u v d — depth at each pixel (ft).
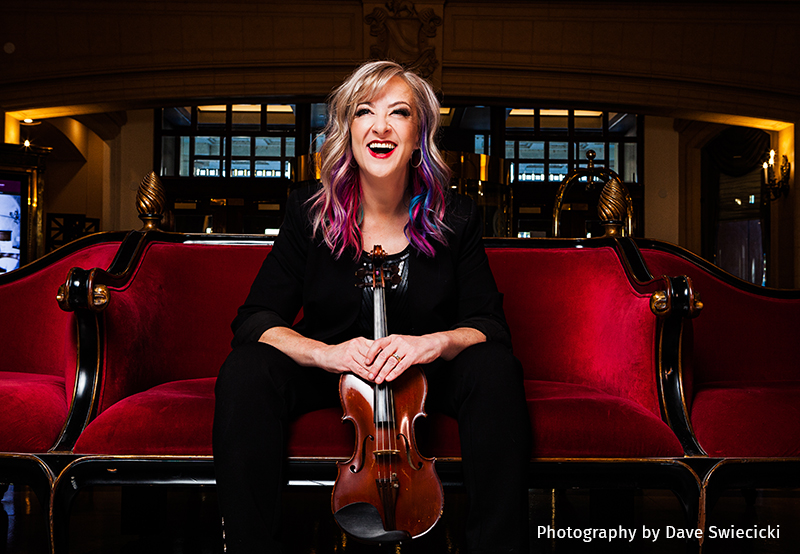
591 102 24.43
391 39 23.67
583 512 7.93
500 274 6.98
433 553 6.26
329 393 4.66
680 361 5.10
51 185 33.09
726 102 24.30
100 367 4.94
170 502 8.31
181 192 32.86
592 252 6.85
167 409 4.63
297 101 24.95
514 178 33.06
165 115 33.73
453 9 23.77
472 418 4.03
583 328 6.58
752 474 4.65
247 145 33.53
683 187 34.06
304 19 23.70
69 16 23.47
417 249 4.94
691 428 4.87
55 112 24.80
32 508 7.72
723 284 7.53
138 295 5.80
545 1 23.70
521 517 3.89
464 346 4.37
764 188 28.76
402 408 3.98
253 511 3.80
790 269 25.64
